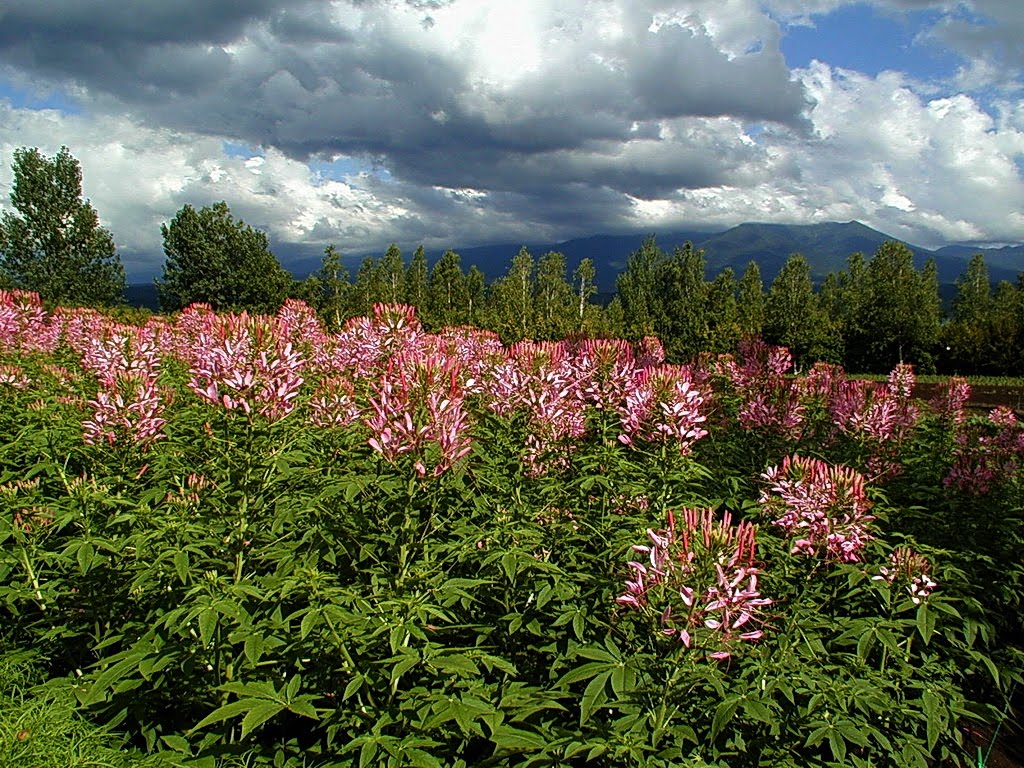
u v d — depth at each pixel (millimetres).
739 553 2963
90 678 3184
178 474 4434
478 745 3424
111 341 8477
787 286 64938
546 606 3793
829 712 3457
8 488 4379
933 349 52375
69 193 44344
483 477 4457
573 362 5832
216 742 3133
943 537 5531
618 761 2988
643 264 88875
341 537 3826
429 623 3359
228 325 5500
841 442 7227
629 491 4422
